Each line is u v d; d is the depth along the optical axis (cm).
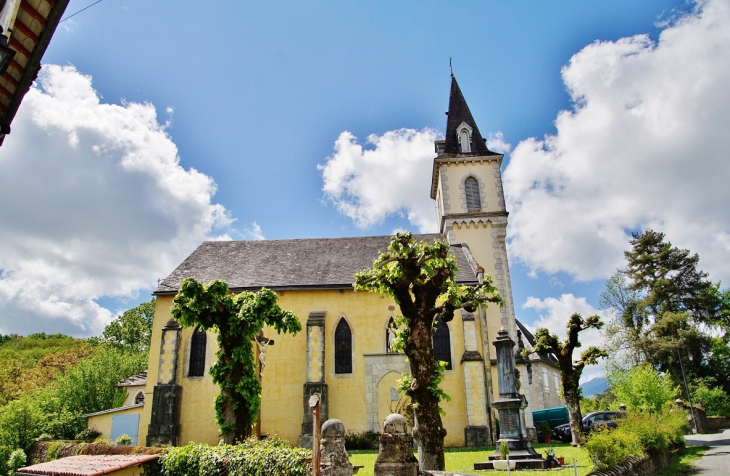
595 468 1232
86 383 3553
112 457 1414
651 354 4181
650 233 4897
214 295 1745
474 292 1482
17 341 9681
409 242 1330
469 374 2505
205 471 1271
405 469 845
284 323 1836
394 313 2714
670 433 1927
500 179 3425
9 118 718
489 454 1978
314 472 836
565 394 2241
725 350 4409
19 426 2492
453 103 3794
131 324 6050
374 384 2589
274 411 2567
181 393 2583
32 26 636
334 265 3003
